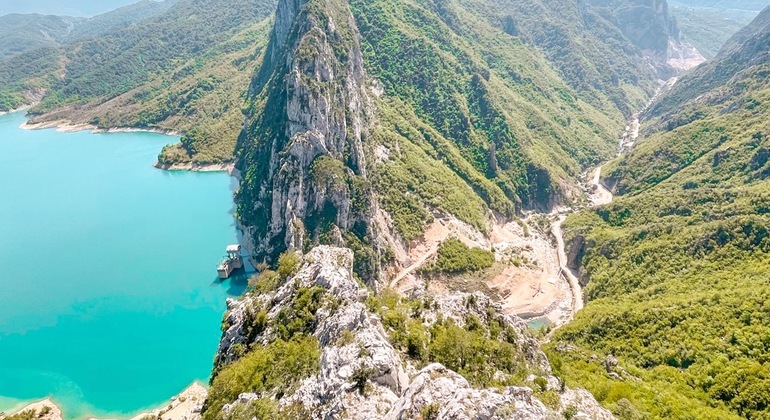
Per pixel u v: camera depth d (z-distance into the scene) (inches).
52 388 5482.3
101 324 6624.0
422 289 4379.9
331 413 2258.9
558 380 3088.1
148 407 5196.9
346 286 3499.0
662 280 6545.3
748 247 6200.8
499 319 3764.8
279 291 3816.4
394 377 2443.4
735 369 4119.1
